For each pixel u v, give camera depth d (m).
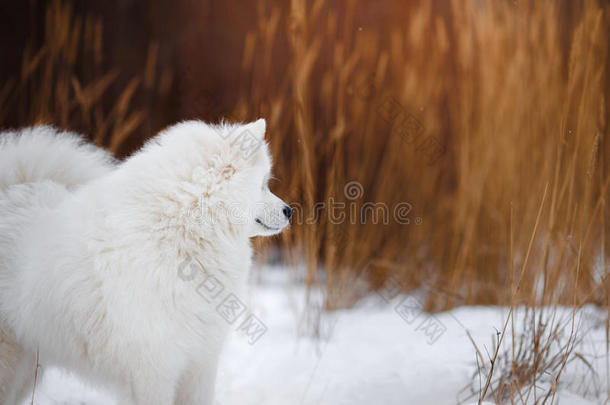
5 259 3.70
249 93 8.66
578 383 4.44
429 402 4.25
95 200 3.59
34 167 4.22
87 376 3.75
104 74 11.34
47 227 3.65
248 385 4.86
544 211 5.82
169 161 3.62
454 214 7.67
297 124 6.76
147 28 12.50
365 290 8.09
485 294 7.16
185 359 3.65
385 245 8.25
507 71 6.88
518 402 4.03
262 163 3.97
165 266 3.43
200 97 11.71
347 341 6.07
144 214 3.45
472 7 7.20
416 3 8.74
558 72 6.29
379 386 4.55
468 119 7.25
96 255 3.42
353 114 8.16
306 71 6.66
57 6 7.56
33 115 7.15
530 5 6.87
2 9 11.08
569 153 5.91
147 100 11.45
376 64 8.95
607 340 4.41
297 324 6.64
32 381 4.12
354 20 9.81
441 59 7.93
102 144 7.31
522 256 5.94
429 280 7.79
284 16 9.82
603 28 5.66
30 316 3.60
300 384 4.79
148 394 3.53
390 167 8.17
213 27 13.05
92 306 3.44
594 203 5.95
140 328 3.39
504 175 6.96
